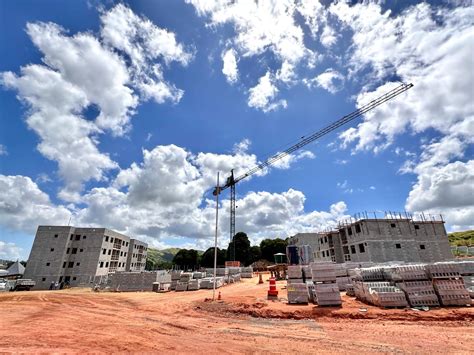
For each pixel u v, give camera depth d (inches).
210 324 496.7
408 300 544.7
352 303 596.4
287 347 344.5
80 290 1684.3
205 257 3265.3
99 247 2225.6
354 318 496.1
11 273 2223.2
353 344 349.1
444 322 446.3
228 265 2400.3
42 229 2166.6
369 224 1715.1
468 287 599.2
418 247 1700.3
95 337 397.4
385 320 472.7
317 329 435.2
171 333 428.1
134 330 448.1
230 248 3179.1
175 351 333.4
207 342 373.1
